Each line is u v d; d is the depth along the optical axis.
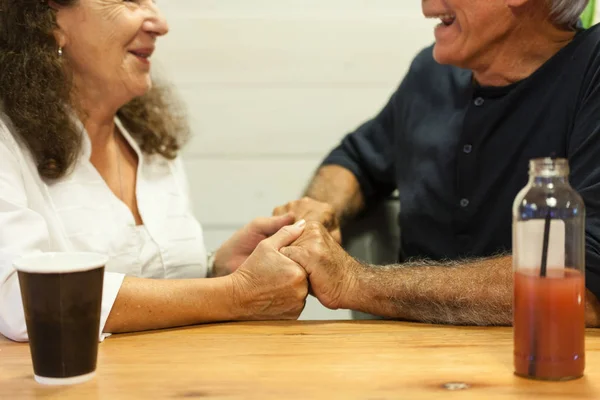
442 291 1.22
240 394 0.89
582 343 0.93
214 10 2.26
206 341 1.13
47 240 1.29
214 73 2.28
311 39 2.28
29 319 0.94
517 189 1.61
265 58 2.28
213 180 2.32
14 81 1.37
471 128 1.66
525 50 1.57
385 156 1.94
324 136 2.32
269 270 1.26
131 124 1.66
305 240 1.31
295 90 2.30
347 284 1.29
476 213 1.68
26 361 1.05
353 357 1.03
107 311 1.17
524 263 0.93
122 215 1.53
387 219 1.96
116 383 0.94
